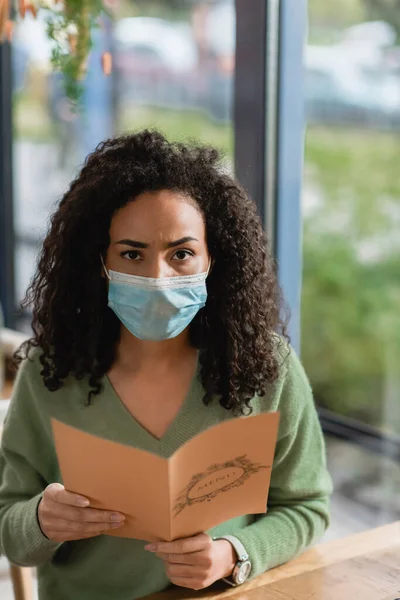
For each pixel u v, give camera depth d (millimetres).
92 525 1107
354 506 2822
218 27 2908
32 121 3416
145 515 1067
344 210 2926
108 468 1035
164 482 1001
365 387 2992
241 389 1265
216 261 1265
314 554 1295
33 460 1339
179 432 1253
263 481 1100
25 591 1912
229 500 1096
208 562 1112
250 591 1174
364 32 2762
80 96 2125
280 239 2342
